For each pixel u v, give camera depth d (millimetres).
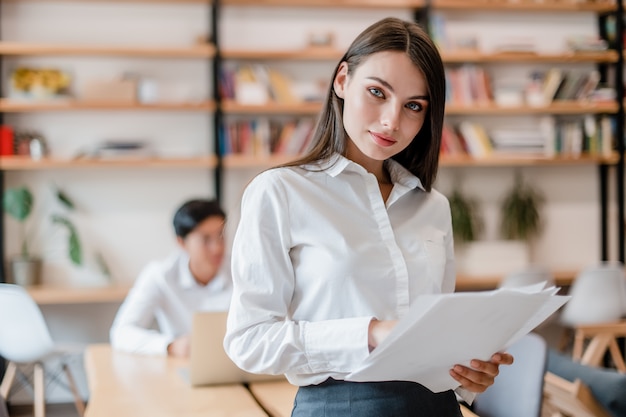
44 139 5566
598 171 6230
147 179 5727
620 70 5945
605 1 5992
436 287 1652
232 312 1538
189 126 5746
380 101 1508
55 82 5438
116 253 5695
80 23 5609
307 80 5848
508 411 2627
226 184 5801
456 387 1615
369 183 1606
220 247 3523
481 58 5750
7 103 5250
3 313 4191
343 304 1535
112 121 5668
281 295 1541
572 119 6113
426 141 1675
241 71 5594
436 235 1699
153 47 5457
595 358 4805
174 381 2850
